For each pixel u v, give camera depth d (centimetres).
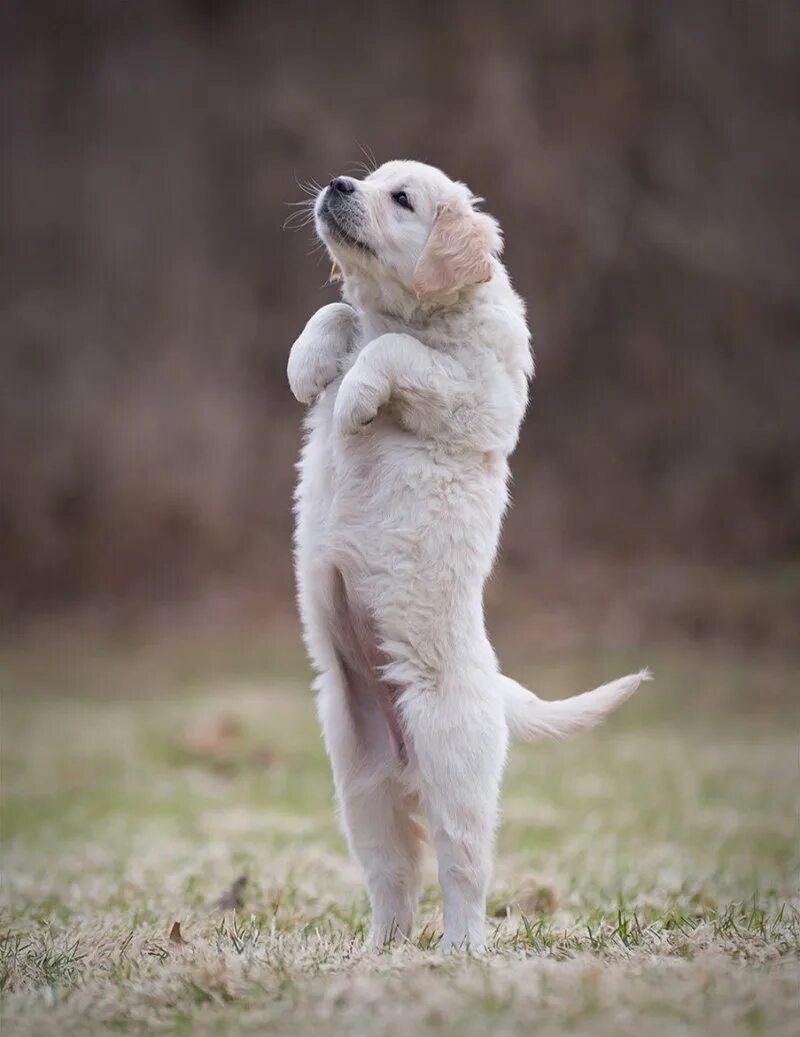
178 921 560
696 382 2284
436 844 510
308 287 2277
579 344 2292
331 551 530
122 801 1091
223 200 2303
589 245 2277
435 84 2281
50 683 1698
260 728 1393
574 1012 382
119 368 2256
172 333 2278
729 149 2330
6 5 2289
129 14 2314
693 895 661
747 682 1669
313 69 2312
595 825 937
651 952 475
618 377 2297
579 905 648
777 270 2311
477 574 525
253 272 2297
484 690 517
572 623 1962
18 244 2275
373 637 522
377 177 587
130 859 825
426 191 571
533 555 2147
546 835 902
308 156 2277
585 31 2283
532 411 2272
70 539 2128
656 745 1338
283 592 2102
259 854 820
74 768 1244
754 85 2336
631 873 751
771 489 2234
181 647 1906
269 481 2211
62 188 2294
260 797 1097
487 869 511
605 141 2297
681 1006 388
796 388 2275
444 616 516
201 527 2148
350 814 539
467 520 522
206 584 2109
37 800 1100
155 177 2303
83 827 982
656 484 2253
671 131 2314
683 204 2316
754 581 2069
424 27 2306
